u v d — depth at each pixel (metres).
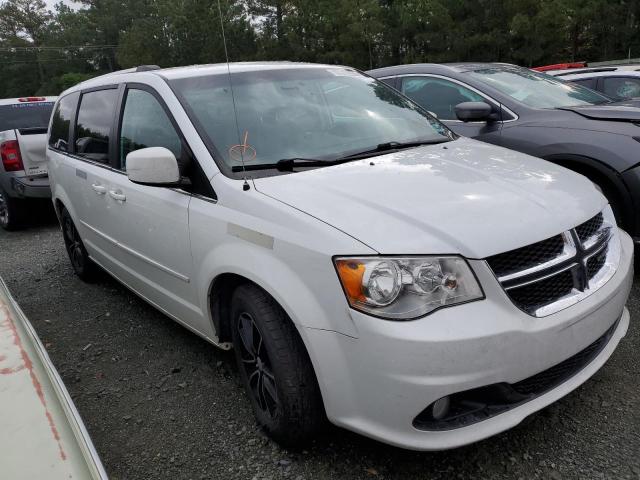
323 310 2.23
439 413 2.14
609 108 4.46
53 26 92.00
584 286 2.40
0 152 7.39
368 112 3.58
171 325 4.15
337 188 2.58
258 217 2.53
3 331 1.83
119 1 87.31
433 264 2.14
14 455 1.33
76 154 4.55
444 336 2.04
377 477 2.44
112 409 3.14
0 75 92.19
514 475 2.39
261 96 3.36
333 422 2.32
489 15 40.59
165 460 2.67
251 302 2.53
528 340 2.15
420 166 2.88
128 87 3.78
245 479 2.50
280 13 50.47
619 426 2.63
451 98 5.25
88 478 1.30
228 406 3.07
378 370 2.10
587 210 2.59
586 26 39.62
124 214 3.62
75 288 5.12
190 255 2.98
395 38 44.22
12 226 7.92
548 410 2.79
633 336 3.39
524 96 4.94
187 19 55.25
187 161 2.99
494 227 2.26
